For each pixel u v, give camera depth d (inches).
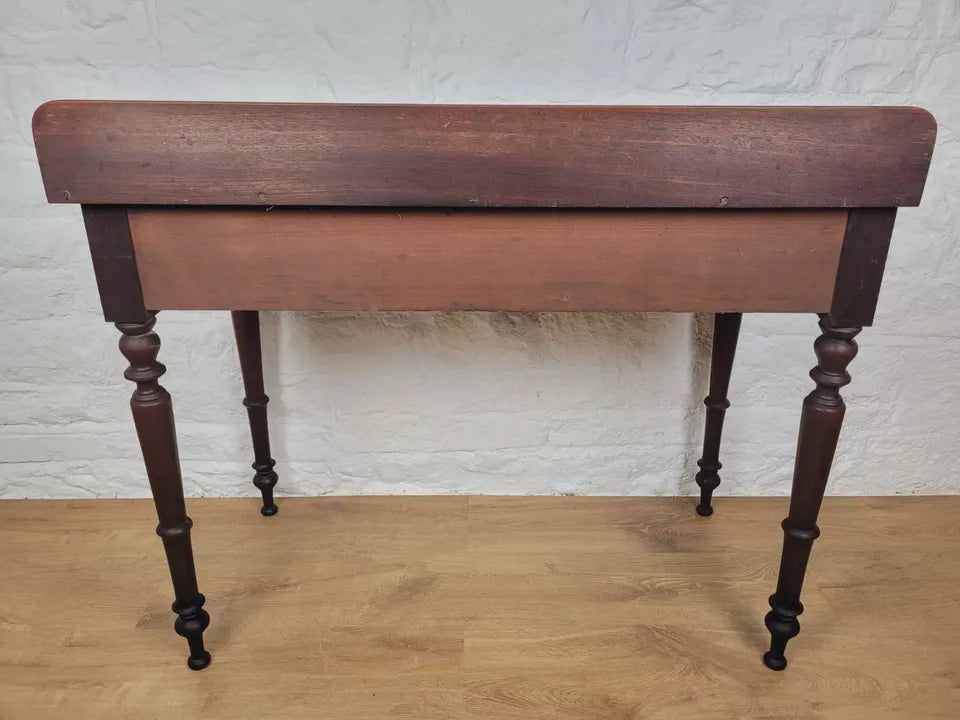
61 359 56.4
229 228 33.4
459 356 57.2
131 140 31.1
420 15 49.2
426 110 31.0
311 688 41.3
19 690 41.1
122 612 47.2
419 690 41.2
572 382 58.1
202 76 50.3
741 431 59.6
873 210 32.8
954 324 56.2
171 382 57.5
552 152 31.5
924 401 58.6
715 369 53.3
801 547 39.6
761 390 58.4
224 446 59.7
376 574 51.0
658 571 51.4
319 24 49.3
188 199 32.1
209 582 49.9
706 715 39.6
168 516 38.9
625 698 40.7
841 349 35.7
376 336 56.6
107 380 57.3
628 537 55.5
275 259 34.0
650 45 50.2
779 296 34.6
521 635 45.3
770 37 50.1
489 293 34.6
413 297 34.8
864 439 60.0
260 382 53.7
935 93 51.2
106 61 49.8
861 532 55.9
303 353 56.9
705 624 46.3
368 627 45.9
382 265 34.1
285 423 59.0
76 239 53.3
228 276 34.3
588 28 49.7
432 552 53.5
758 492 61.2
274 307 35.0
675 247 33.7
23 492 60.2
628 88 51.3
